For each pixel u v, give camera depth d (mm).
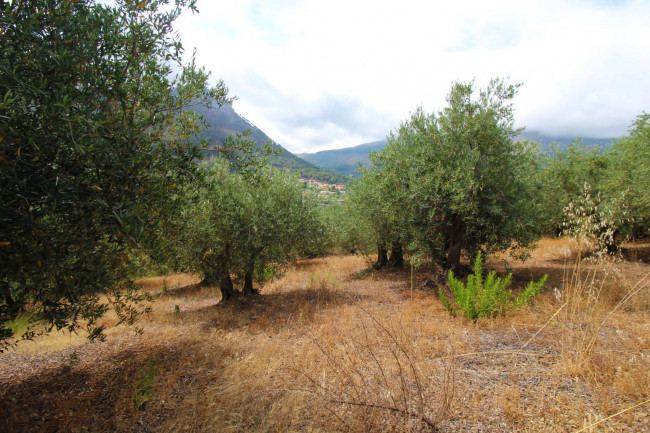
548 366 3791
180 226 4836
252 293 10023
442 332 5348
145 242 3133
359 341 4934
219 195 7988
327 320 6559
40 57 2773
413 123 9789
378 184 9508
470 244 9461
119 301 5078
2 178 2539
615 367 3459
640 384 3051
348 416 2885
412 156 9180
